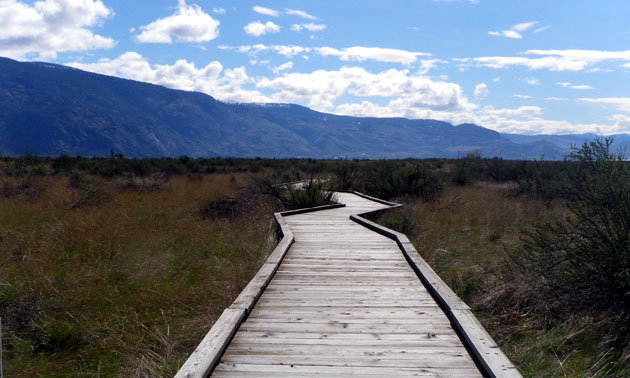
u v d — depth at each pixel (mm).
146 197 16578
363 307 4855
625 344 4496
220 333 3762
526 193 16469
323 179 22203
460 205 14875
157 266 7773
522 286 5727
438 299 5000
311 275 6289
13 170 21938
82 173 22812
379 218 12930
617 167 5656
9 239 9039
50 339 4996
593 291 5008
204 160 45625
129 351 4773
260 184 16422
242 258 8727
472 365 3396
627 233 4852
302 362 3436
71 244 8906
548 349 4625
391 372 3275
